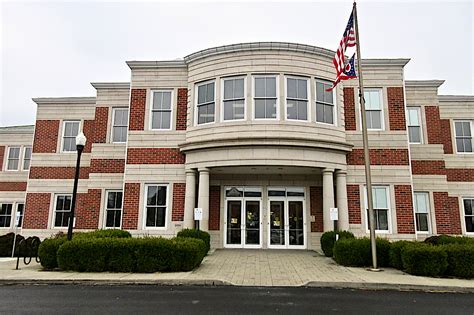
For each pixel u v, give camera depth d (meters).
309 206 17.28
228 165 15.21
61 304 7.25
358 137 16.53
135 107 17.25
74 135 20.36
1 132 23.61
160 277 9.80
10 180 23.03
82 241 11.03
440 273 10.32
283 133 15.01
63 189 19.66
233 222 17.45
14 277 9.86
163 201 16.50
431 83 18.31
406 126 16.62
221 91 15.99
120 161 18.39
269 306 7.14
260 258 13.66
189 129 16.41
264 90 15.70
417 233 17.12
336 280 9.55
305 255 14.63
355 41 12.63
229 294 8.22
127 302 7.43
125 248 10.85
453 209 18.50
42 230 19.22
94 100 20.52
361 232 15.77
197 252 11.24
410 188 16.11
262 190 17.62
